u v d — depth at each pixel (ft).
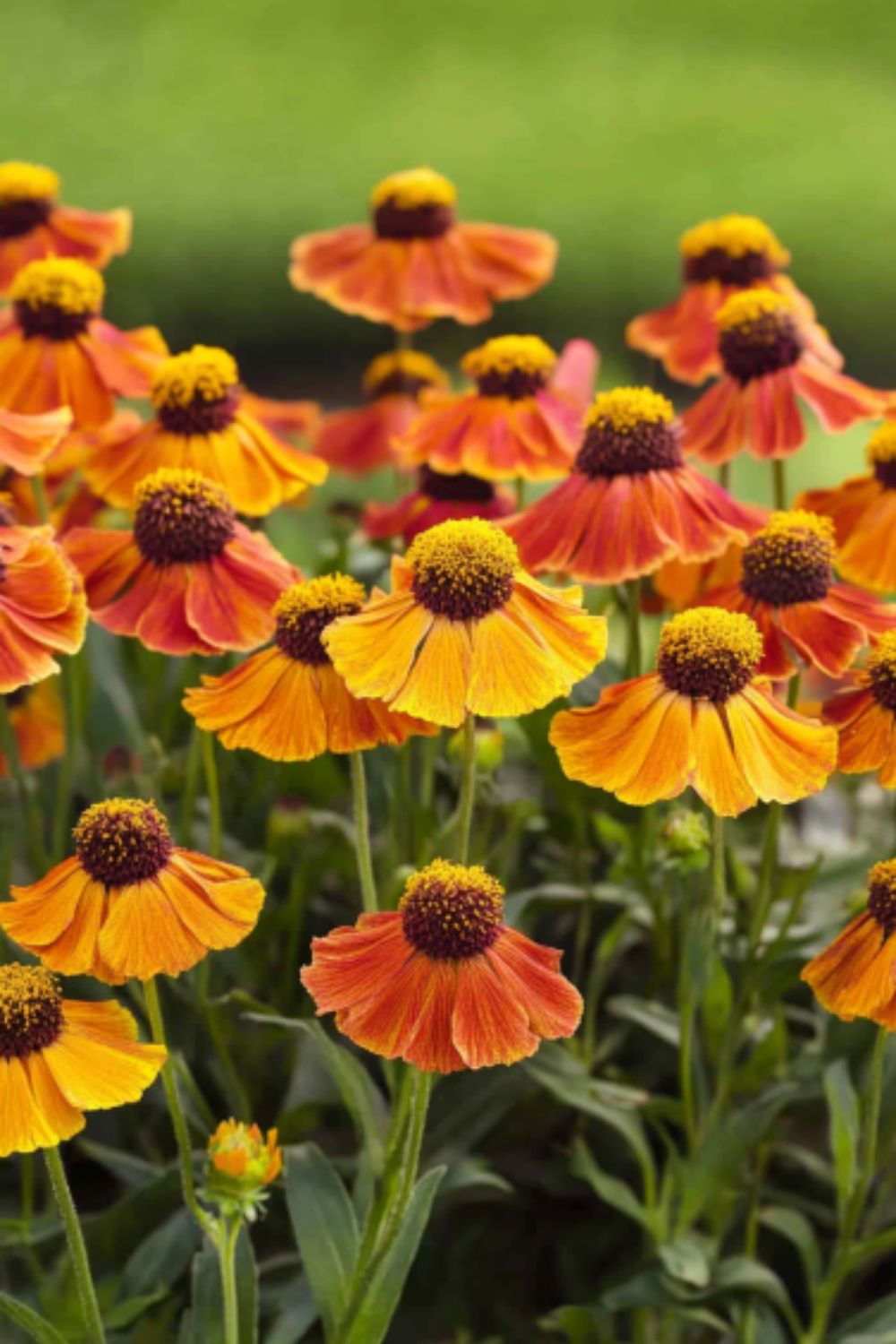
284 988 3.03
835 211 11.09
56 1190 2.49
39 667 2.62
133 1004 3.01
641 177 12.01
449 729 3.16
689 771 2.52
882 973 2.52
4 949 2.97
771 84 14.37
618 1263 3.09
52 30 15.84
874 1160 2.96
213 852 2.84
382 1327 2.62
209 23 15.79
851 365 8.64
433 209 3.38
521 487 3.12
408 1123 2.76
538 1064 2.93
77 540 2.82
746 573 2.78
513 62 15.39
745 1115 2.89
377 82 14.82
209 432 2.93
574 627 2.53
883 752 2.63
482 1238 3.12
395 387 3.86
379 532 3.36
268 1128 3.04
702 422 3.08
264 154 12.80
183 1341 2.69
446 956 2.44
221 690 2.63
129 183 11.94
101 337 3.09
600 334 8.96
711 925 2.81
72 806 3.25
